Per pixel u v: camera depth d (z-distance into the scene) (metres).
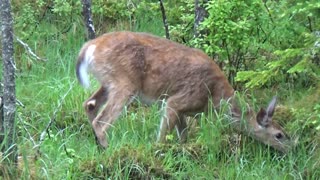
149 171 11.85
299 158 12.74
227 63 15.10
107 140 12.88
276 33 14.76
